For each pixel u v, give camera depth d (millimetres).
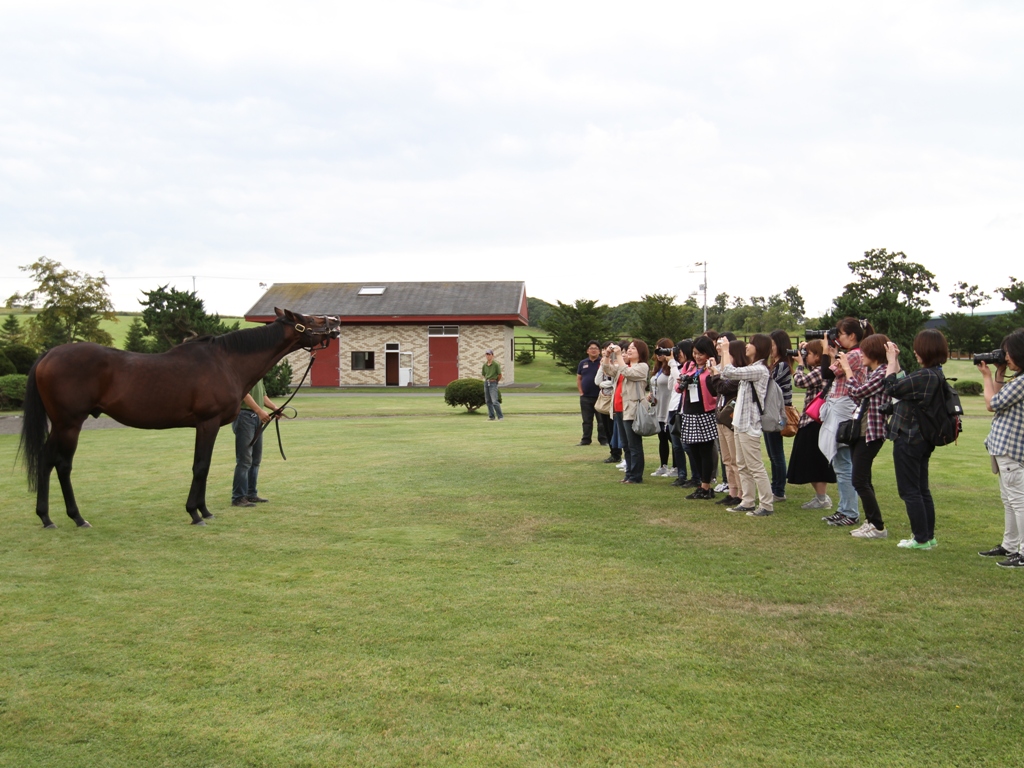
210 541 6043
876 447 5930
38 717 3066
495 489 8422
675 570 5121
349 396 30375
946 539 6008
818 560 5359
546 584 4816
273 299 41406
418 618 4191
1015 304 35500
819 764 2709
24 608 4379
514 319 38438
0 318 47344
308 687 3332
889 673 3459
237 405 7031
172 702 3195
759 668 3518
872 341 5902
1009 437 5184
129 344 34094
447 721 3027
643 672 3475
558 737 2902
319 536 6195
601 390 10641
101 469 10133
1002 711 3094
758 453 6902
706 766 2701
